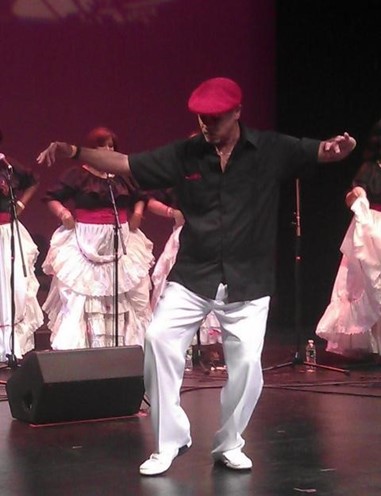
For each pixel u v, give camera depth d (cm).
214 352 829
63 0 986
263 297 473
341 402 656
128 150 1020
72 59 992
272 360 848
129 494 446
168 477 473
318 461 502
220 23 1060
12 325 735
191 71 1048
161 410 475
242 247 469
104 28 1005
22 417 596
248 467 483
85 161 467
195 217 473
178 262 479
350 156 1051
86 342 774
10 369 792
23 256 729
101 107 1005
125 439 551
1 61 962
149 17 1025
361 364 832
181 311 471
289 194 1075
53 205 778
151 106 1029
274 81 1084
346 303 826
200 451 521
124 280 776
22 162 972
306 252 1080
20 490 454
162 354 471
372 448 529
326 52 1048
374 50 1033
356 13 1035
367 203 808
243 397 471
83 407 589
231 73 1068
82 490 453
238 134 468
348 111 1046
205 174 465
